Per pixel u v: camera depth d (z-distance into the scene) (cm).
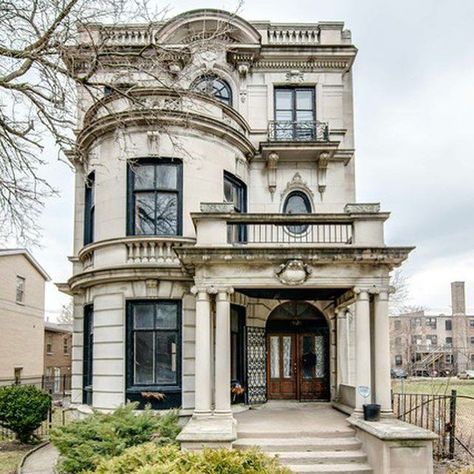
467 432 1614
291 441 1212
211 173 1622
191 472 615
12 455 1469
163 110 1423
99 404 1520
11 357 3178
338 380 1755
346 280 1324
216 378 1295
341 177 1881
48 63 1042
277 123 1877
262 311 1800
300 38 1959
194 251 1300
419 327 7981
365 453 1173
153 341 1527
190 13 1820
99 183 1622
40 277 3656
